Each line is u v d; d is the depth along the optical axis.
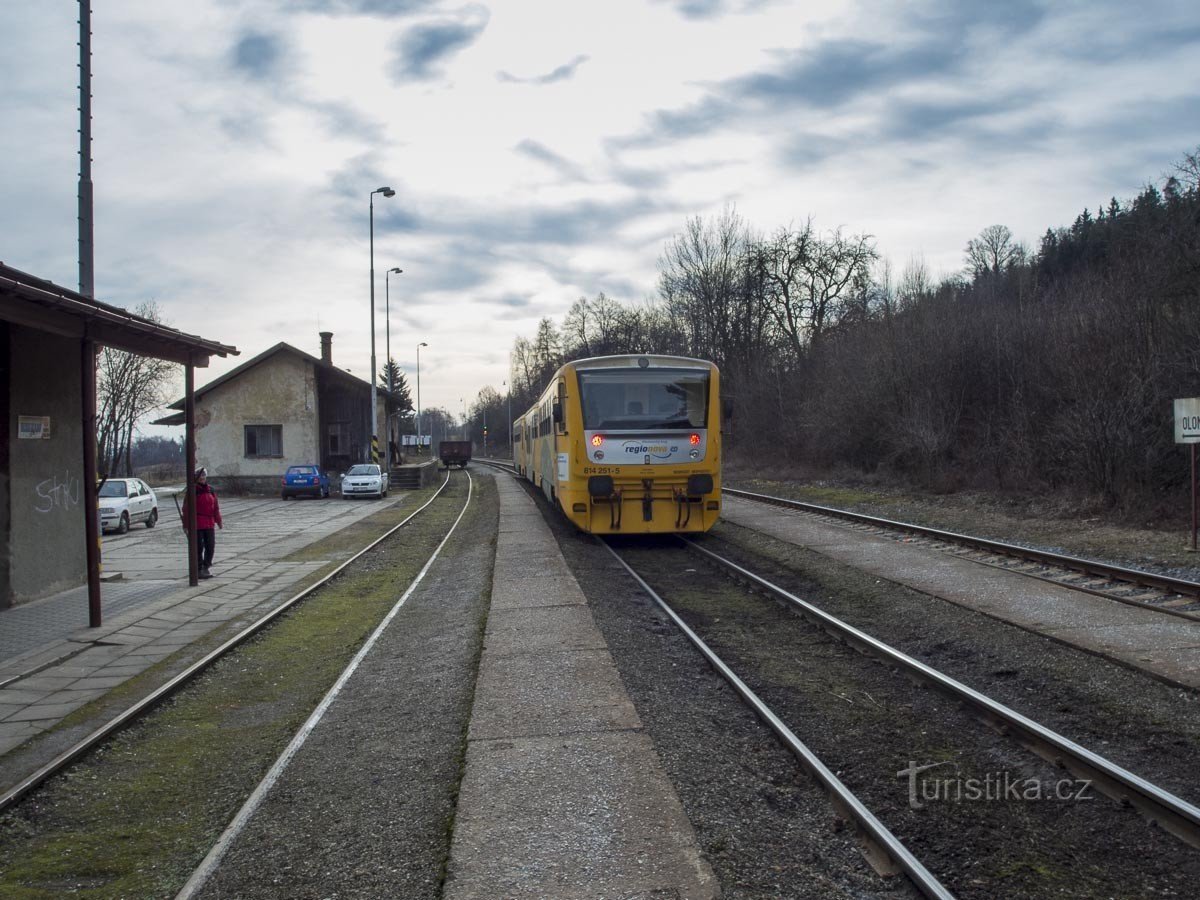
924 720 6.20
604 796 4.77
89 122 12.48
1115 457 17.89
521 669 7.52
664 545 16.97
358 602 12.29
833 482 31.23
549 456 21.02
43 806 5.37
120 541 20.67
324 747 6.22
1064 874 4.01
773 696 6.86
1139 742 5.55
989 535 16.05
